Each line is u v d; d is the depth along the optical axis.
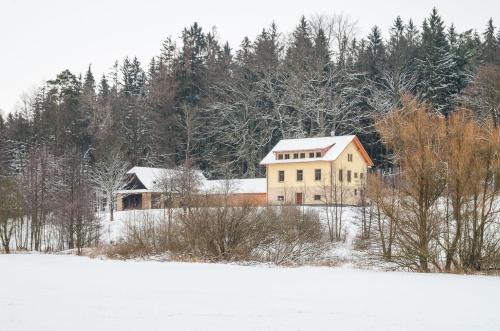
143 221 42.44
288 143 70.75
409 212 27.30
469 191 25.83
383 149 80.56
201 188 61.69
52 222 55.00
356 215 47.97
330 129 81.25
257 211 34.75
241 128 81.50
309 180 67.19
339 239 42.03
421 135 27.09
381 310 14.11
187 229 34.41
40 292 17.50
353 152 69.06
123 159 79.44
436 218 26.55
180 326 11.87
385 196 28.66
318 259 33.22
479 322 12.50
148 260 33.78
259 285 19.66
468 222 26.20
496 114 61.34
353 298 16.31
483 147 26.09
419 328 11.79
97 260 34.59
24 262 32.81
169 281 20.88
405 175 27.53
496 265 25.94
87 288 18.59
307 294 17.16
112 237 51.97
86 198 53.09
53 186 64.12
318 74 78.94
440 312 13.82
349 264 31.14
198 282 20.55
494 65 70.94
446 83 78.00
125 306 14.56
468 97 67.88
